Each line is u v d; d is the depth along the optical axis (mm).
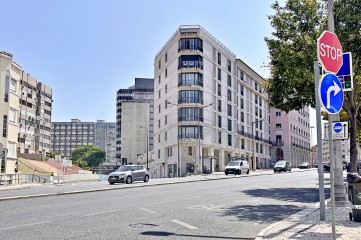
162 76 72188
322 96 5777
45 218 10570
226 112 70812
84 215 11227
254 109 85875
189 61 62312
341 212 11156
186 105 61250
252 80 85188
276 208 13195
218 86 68375
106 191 20953
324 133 7898
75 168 72500
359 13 16406
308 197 17047
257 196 17516
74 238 7871
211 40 66750
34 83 100688
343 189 12703
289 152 97500
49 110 112500
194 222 10219
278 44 18188
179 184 27656
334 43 6273
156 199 16156
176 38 64750
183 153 61938
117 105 152125
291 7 17797
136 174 31391
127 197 17078
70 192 19266
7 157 38844
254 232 8867
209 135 64062
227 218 10953
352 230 8266
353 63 17188
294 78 17328
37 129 103625
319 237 7625
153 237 8133
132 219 10570
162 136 70688
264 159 92188
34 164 55812
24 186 28031
